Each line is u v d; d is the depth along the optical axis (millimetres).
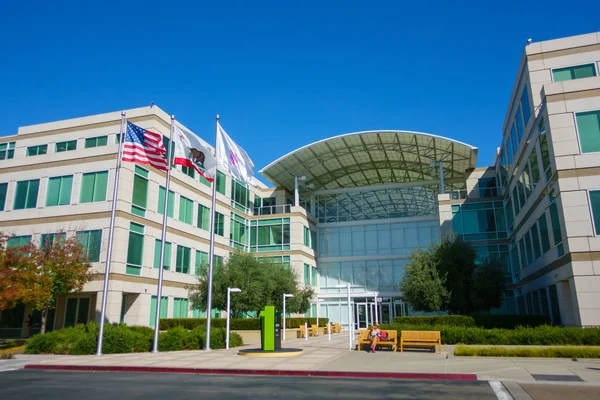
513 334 19484
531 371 13867
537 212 26156
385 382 12523
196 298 31625
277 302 32469
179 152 22156
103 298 20188
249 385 11953
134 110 34469
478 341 20078
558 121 21828
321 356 18688
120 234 29375
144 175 32438
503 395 10320
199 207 39094
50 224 30984
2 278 23156
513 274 36625
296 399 9828
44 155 32719
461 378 13000
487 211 39594
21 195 32594
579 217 20438
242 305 30375
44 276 24703
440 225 40531
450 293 28484
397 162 48375
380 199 50250
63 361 17594
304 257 45531
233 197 45031
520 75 28781
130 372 15195
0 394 10594
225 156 23391
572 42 26062
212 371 14961
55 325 30297
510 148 33812
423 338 19781
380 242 48406
